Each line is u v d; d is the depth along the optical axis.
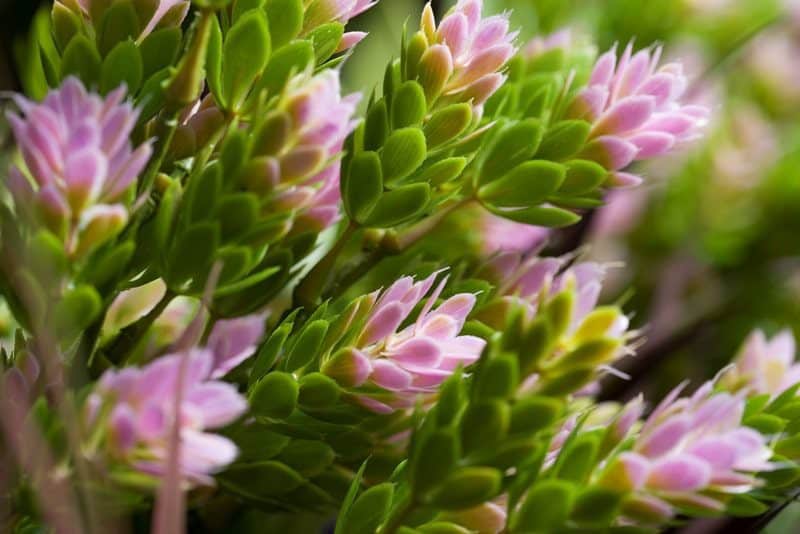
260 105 0.31
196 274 0.30
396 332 0.33
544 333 0.30
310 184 0.31
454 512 0.31
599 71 0.34
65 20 0.32
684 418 0.30
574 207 0.33
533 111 0.35
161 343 0.34
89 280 0.30
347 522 0.32
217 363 0.30
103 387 0.29
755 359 0.35
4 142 0.32
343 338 0.32
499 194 0.33
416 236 0.34
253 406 0.31
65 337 0.30
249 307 0.31
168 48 0.32
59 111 0.30
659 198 0.52
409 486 0.31
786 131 0.56
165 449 0.29
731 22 0.51
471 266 0.35
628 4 0.47
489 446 0.30
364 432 0.32
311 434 0.32
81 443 0.29
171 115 0.31
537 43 0.38
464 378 0.32
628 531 0.30
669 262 0.48
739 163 0.52
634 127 0.33
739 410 0.31
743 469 0.31
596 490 0.30
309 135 0.30
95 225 0.29
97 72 0.32
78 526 0.29
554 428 0.31
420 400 0.31
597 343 0.30
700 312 0.45
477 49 0.33
